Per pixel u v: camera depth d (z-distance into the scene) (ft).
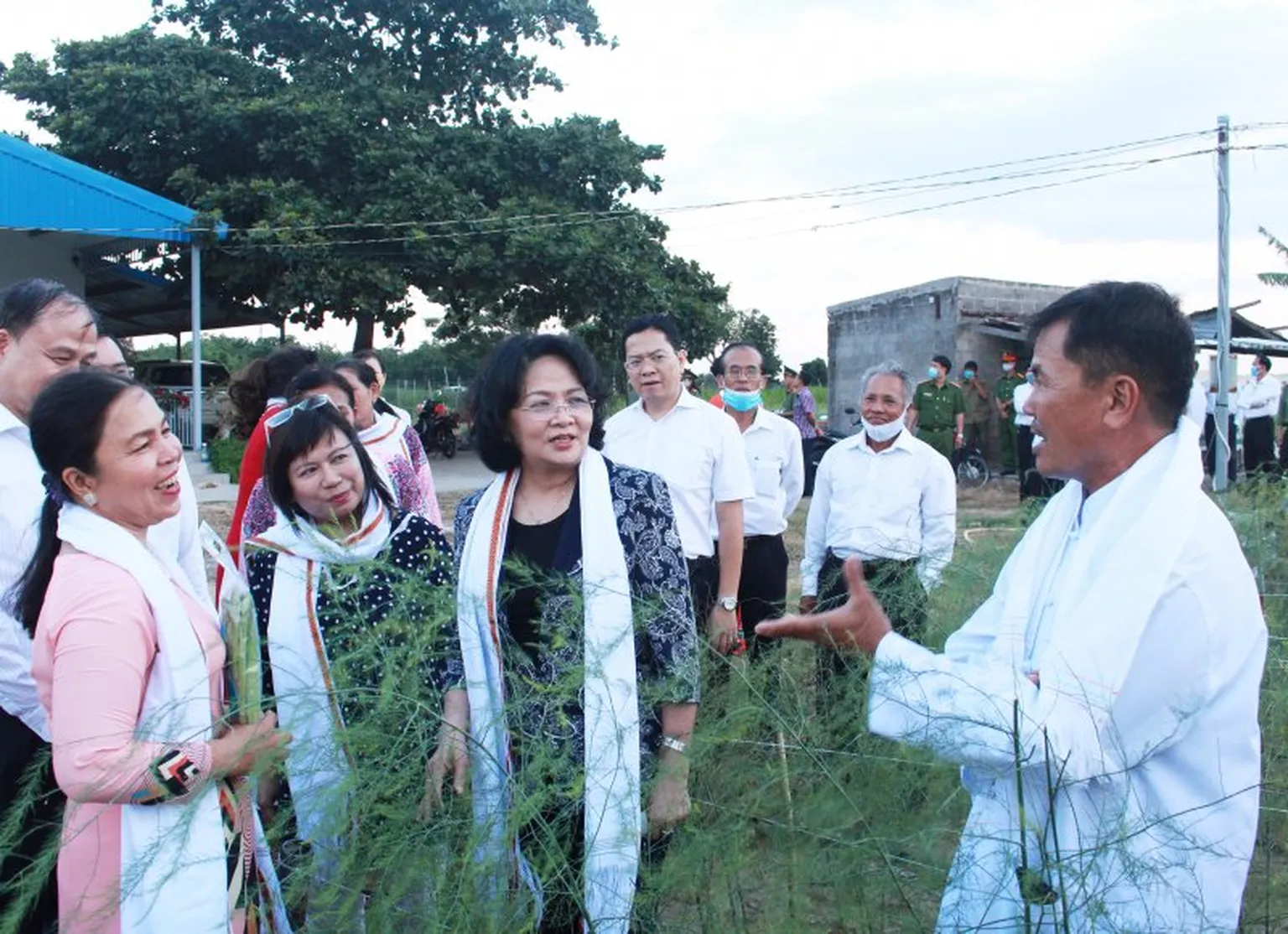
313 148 62.54
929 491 13.71
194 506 9.27
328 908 5.52
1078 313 5.54
